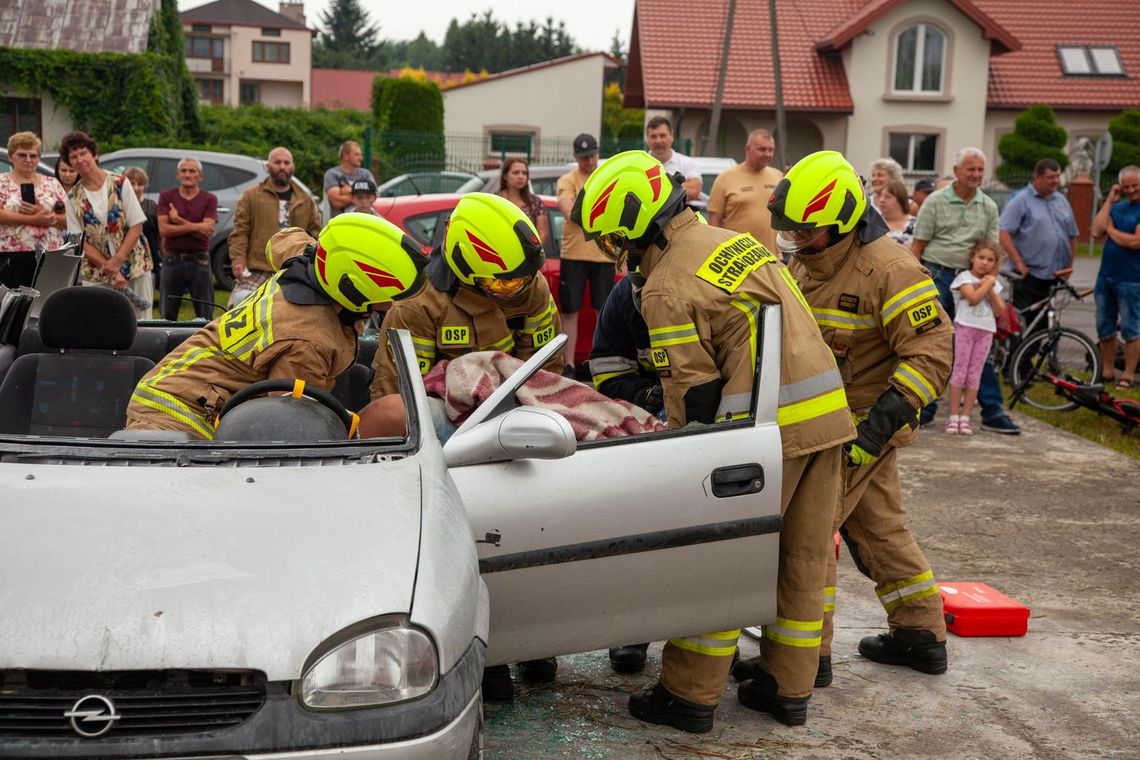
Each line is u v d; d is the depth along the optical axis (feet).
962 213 29.40
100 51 99.35
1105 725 13.69
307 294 12.23
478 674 9.19
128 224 28.35
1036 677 15.08
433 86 120.98
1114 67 115.55
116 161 48.98
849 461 13.82
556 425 10.59
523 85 136.36
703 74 108.37
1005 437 29.68
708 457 11.75
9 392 13.15
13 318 14.76
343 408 11.68
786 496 12.60
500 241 13.07
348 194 36.86
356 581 8.77
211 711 8.20
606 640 11.66
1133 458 27.71
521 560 11.05
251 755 8.11
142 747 8.01
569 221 31.17
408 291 11.93
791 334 12.42
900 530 15.01
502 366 12.67
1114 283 35.12
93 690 8.09
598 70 136.56
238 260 32.22
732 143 110.52
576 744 12.72
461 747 8.81
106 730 8.04
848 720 13.62
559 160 113.80
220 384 12.34
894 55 108.78
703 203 43.19
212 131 112.37
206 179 48.67
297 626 8.41
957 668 15.31
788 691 13.21
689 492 11.66
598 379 14.30
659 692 13.19
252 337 12.19
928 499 23.71
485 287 13.41
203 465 10.01
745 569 12.04
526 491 11.07
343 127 117.60
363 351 15.94
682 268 12.08
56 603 8.30
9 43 98.37
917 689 14.60
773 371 12.07
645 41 110.11
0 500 9.21
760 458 11.91
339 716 8.32
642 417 12.33
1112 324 35.68
